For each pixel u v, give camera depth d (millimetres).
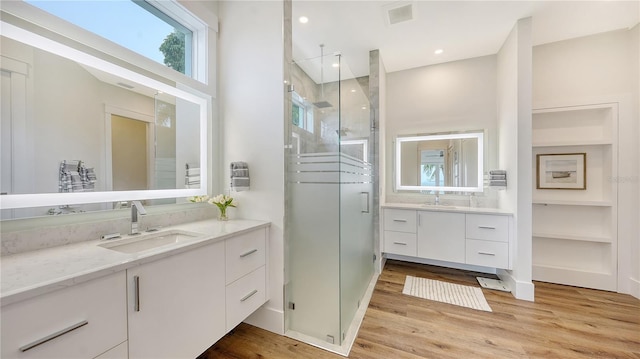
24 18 1121
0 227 1045
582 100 2523
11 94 1099
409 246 2943
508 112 2582
